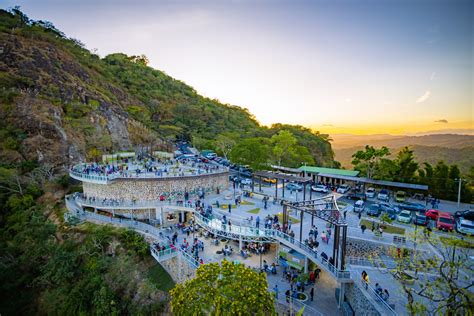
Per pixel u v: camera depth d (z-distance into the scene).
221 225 35.25
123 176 47.81
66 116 76.69
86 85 95.81
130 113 105.38
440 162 55.19
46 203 56.03
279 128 141.25
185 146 102.69
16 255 44.53
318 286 28.78
